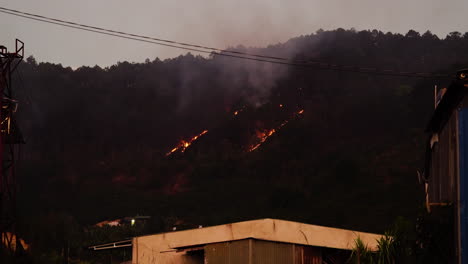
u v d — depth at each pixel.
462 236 15.52
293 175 181.75
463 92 15.98
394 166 156.88
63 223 54.03
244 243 19.75
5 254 32.44
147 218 104.69
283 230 20.47
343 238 21.38
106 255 43.03
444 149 18.66
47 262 36.03
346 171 155.00
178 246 21.27
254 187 176.62
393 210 119.62
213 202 166.88
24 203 151.75
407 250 17.53
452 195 17.00
